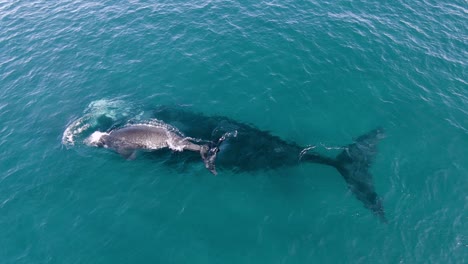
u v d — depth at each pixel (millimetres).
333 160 22859
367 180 21844
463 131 24547
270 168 22656
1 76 30484
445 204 20516
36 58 32188
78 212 20734
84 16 37062
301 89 27953
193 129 24594
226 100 27281
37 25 36250
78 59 31781
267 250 18953
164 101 27422
